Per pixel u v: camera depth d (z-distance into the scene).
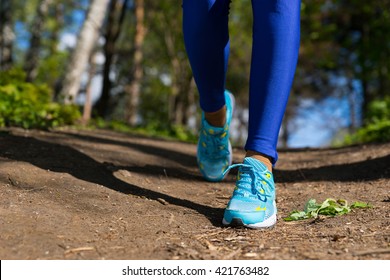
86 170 3.11
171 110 20.42
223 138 3.19
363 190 2.99
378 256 1.79
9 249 1.78
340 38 20.02
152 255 1.84
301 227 2.25
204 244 2.00
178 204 2.66
